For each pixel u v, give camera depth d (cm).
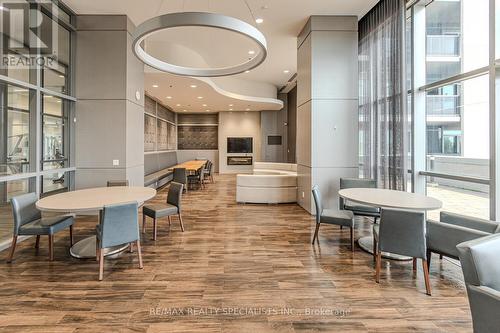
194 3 479
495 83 306
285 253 361
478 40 339
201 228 473
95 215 529
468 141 361
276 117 1351
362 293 263
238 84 1057
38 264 322
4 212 379
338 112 546
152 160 968
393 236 274
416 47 445
